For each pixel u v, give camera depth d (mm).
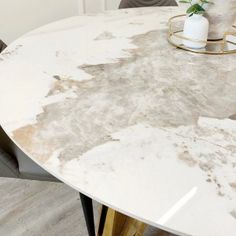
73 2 2570
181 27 1419
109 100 915
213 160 719
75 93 947
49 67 1091
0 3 2221
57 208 1566
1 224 1487
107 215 1137
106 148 749
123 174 683
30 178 1073
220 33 1268
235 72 1081
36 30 1407
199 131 806
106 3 2773
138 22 1490
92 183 664
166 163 710
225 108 893
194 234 571
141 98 927
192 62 1142
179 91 966
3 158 1004
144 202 625
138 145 758
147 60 1145
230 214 601
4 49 1255
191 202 624
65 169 697
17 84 997
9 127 820
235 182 665
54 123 827
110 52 1197
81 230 1467
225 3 1178
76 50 1211
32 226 1482
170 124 827
